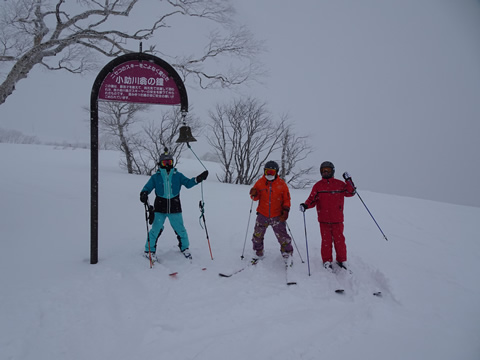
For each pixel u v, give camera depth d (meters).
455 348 2.31
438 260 4.41
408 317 2.77
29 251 4.12
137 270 3.66
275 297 3.08
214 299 3.04
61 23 6.92
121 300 2.96
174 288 3.26
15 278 3.28
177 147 16.03
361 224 6.64
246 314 2.77
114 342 2.33
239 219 6.66
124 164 16.81
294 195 11.22
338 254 3.83
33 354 2.14
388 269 3.85
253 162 16.98
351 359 2.16
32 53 6.34
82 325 2.53
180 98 4.04
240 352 2.21
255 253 4.44
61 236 4.85
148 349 2.24
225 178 16.39
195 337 2.41
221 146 16.77
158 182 3.98
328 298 3.15
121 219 6.12
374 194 11.68
